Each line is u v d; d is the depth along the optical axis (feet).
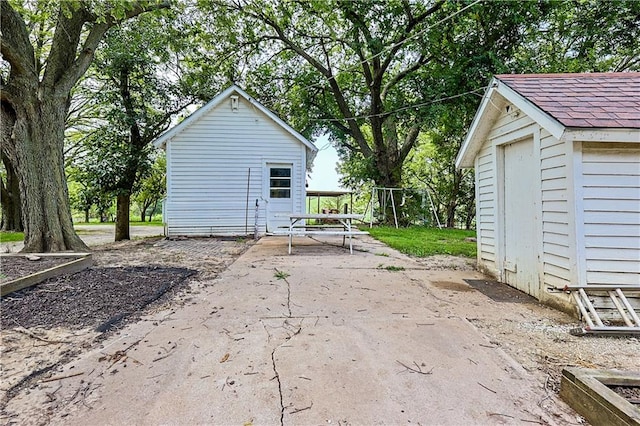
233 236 28.17
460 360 6.59
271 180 29.66
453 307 10.01
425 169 65.41
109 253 19.30
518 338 7.73
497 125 13.51
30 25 27.30
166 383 5.70
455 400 5.26
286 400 5.23
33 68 17.51
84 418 4.80
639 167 9.12
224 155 28.76
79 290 10.92
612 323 8.87
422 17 35.60
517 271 12.17
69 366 6.26
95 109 40.14
